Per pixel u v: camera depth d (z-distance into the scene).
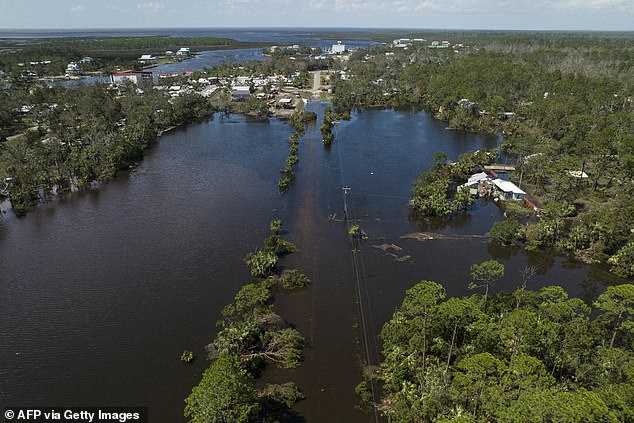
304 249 84.19
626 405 36.53
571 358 48.06
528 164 115.62
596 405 33.84
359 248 84.75
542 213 96.56
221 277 75.19
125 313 66.19
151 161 138.62
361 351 58.25
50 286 73.12
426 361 50.47
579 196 107.12
